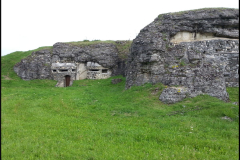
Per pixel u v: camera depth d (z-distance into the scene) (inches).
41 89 733.3
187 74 493.7
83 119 364.8
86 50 961.5
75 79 933.8
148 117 368.8
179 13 642.8
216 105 393.1
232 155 223.5
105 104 473.1
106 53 959.6
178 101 438.0
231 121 330.6
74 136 275.9
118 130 298.7
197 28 636.7
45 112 408.8
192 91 462.9
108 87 742.5
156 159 211.2
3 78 863.7
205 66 515.8
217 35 641.6
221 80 483.5
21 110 421.7
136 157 216.2
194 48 582.9
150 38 563.2
